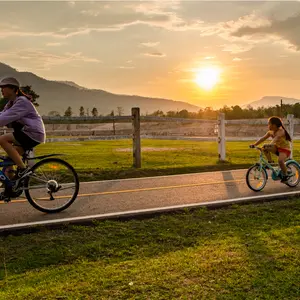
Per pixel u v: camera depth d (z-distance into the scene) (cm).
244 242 509
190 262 445
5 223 591
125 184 915
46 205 672
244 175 1046
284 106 8075
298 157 1460
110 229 569
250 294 373
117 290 382
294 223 594
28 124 600
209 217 634
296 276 409
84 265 445
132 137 1140
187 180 969
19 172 614
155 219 621
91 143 3062
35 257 468
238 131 4712
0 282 404
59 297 369
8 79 601
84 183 927
